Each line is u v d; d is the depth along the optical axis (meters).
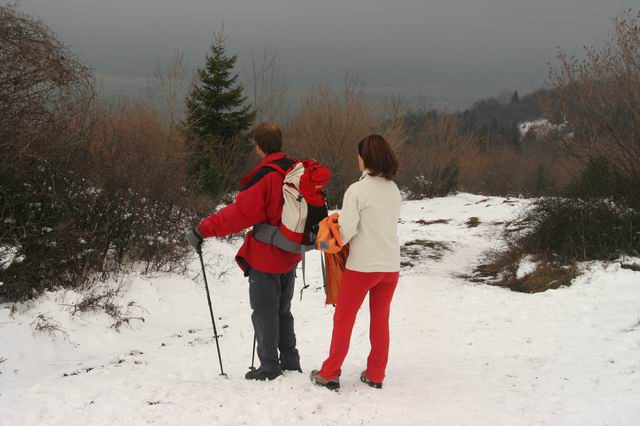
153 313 7.28
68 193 7.21
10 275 6.22
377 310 3.78
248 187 3.58
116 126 9.59
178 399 3.62
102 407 3.57
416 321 6.22
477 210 17.42
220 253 10.85
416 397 3.69
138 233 8.60
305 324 6.40
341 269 3.75
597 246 7.91
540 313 6.11
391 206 3.62
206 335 6.40
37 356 5.39
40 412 3.60
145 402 3.62
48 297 6.40
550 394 3.64
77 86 6.94
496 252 10.15
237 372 4.57
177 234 9.76
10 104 6.11
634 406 3.30
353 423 3.27
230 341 6.01
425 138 26.08
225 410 3.42
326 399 3.57
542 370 4.16
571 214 8.54
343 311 3.67
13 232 6.43
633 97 9.51
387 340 3.84
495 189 39.53
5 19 6.00
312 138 21.75
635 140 9.41
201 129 17.98
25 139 6.29
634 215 8.01
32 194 6.59
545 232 8.75
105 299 6.87
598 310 5.89
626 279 6.82
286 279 3.93
